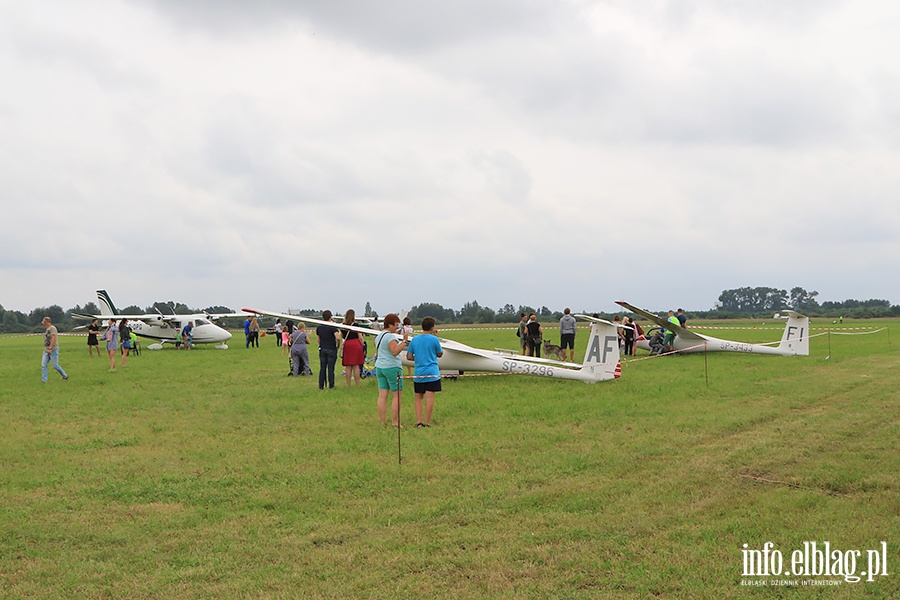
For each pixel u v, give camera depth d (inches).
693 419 418.3
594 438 369.4
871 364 770.8
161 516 246.1
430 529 228.4
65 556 208.8
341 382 665.6
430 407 420.5
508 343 1551.4
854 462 305.3
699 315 5915.4
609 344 606.5
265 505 258.8
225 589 184.2
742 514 237.5
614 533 221.1
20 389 633.0
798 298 6343.5
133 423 442.0
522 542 214.5
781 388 557.6
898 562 195.0
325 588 184.2
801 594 177.6
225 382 682.2
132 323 1497.3
